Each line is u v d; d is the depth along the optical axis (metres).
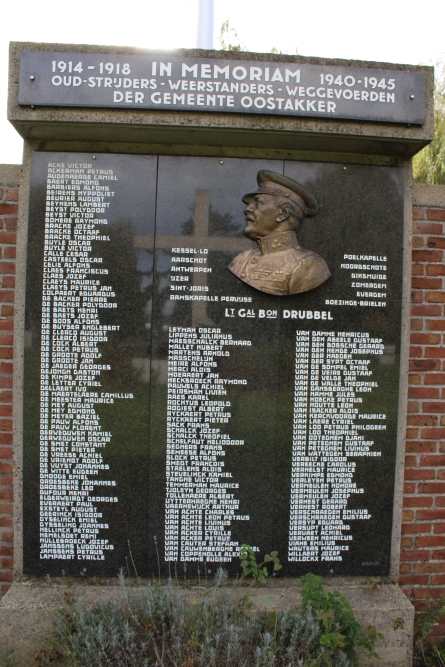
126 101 2.46
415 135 2.55
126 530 2.69
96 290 2.65
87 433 2.67
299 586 2.68
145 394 2.67
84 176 2.64
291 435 2.71
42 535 2.68
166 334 2.67
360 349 2.71
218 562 2.72
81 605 2.35
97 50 2.46
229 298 2.67
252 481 2.71
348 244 2.71
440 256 2.83
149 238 2.65
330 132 2.51
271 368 2.69
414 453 2.86
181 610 2.37
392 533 2.76
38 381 2.64
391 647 2.54
